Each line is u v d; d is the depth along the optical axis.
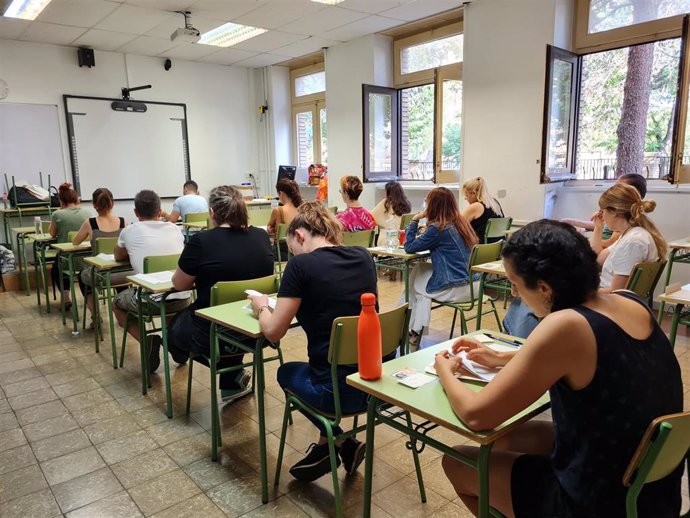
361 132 6.58
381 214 5.01
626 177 3.59
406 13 5.40
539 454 1.28
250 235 2.40
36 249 4.63
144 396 2.73
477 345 1.39
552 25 4.45
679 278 4.02
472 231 3.07
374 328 1.30
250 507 1.80
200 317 2.11
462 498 1.33
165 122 7.35
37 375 3.02
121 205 7.05
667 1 4.12
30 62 6.18
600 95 4.68
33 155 6.27
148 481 1.97
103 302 4.49
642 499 0.96
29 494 1.91
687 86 3.91
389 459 2.09
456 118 5.83
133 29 5.77
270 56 7.30
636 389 0.93
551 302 1.03
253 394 2.72
